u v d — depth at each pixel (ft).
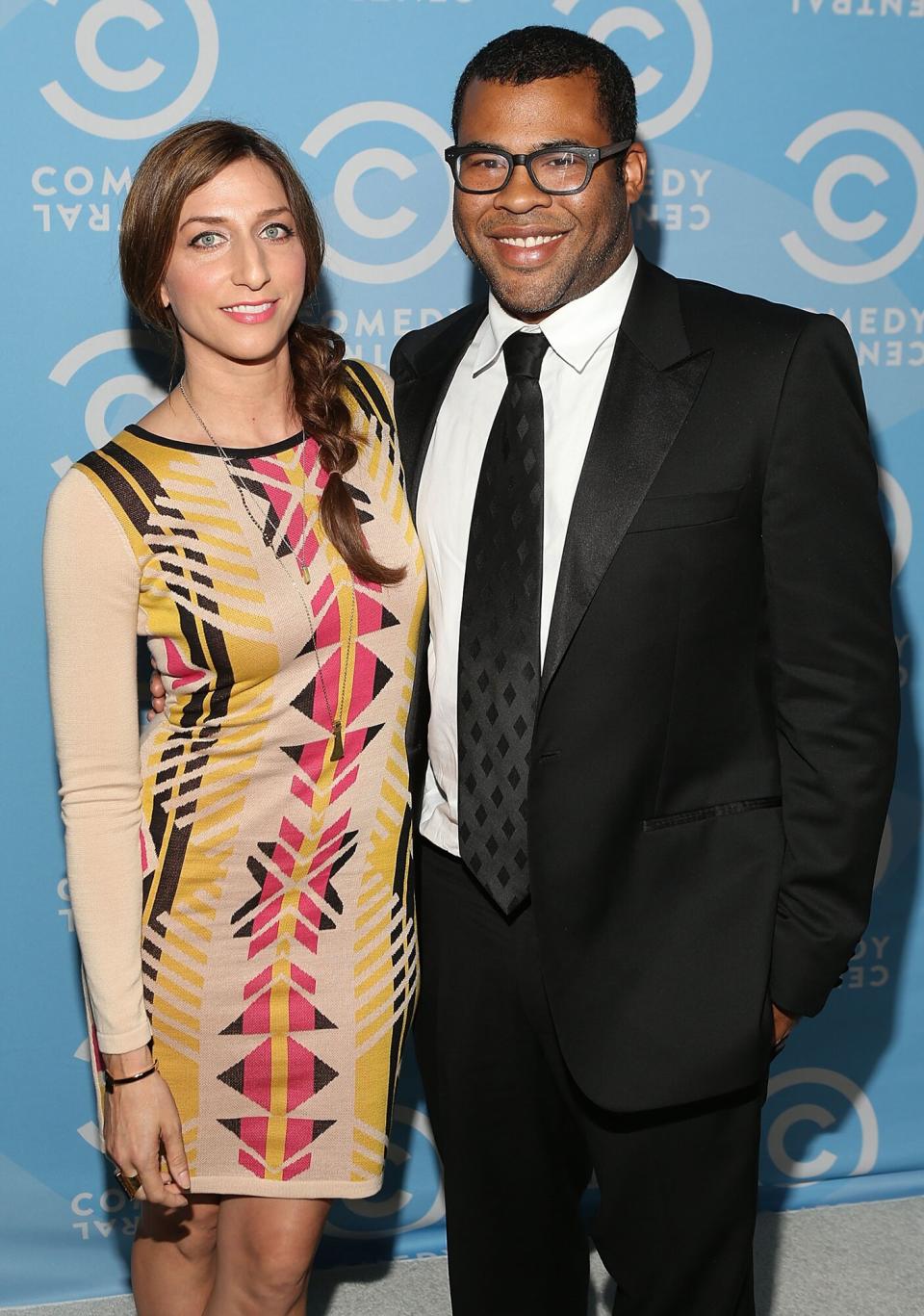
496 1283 5.73
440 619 5.10
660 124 6.42
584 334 4.89
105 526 4.65
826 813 4.78
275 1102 5.08
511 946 5.18
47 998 6.70
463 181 4.85
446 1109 5.55
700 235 6.55
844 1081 7.52
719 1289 5.29
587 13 6.27
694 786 4.90
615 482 4.68
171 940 4.93
